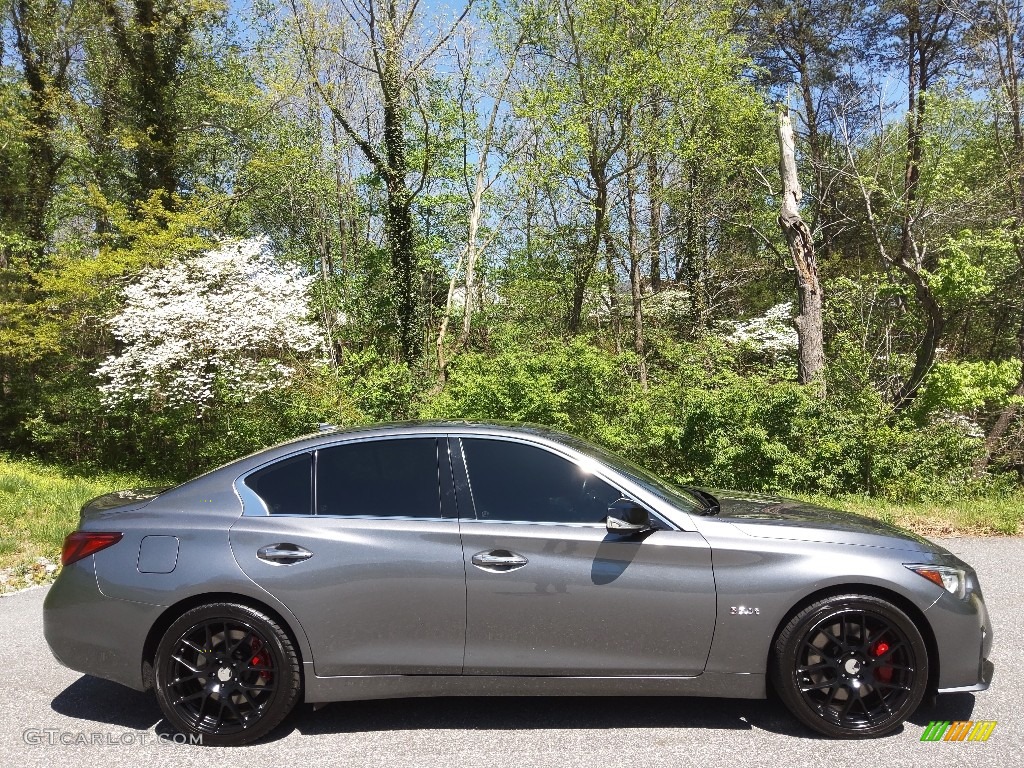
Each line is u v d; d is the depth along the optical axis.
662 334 22.50
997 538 7.98
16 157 20.66
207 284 14.39
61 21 21.33
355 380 13.81
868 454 10.54
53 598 3.97
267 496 4.01
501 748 3.65
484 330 26.52
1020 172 17.77
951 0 22.38
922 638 3.72
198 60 21.86
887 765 3.43
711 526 3.88
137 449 15.80
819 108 28.52
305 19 21.08
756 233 24.30
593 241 22.23
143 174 20.66
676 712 4.02
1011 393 17.03
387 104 20.62
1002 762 3.45
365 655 3.79
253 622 3.79
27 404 17.17
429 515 3.91
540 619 3.78
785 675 3.72
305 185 24.23
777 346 19.44
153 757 3.64
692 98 18.59
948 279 13.30
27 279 18.66
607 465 4.07
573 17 19.94
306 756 3.62
